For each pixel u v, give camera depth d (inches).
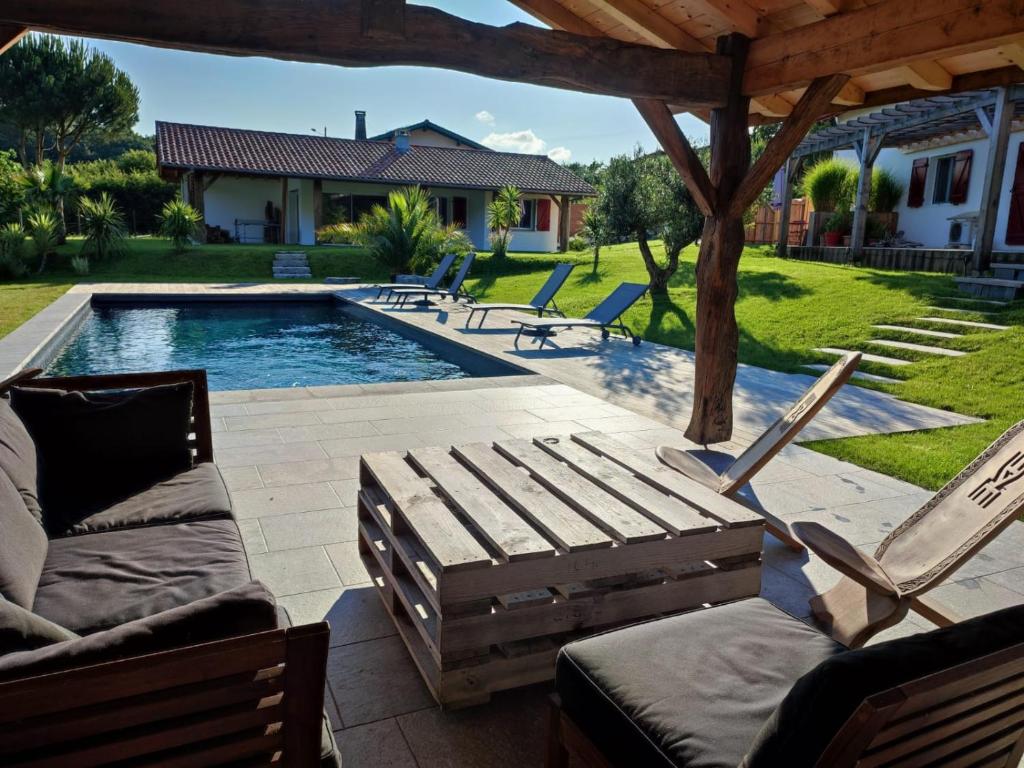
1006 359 277.1
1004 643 45.9
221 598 51.9
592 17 196.4
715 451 197.5
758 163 182.1
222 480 121.9
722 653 67.8
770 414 237.6
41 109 1040.2
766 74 178.4
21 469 98.9
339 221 912.9
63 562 89.6
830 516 149.7
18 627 52.6
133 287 580.1
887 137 548.4
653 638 70.5
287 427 210.7
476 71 158.2
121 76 1122.0
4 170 719.1
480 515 92.7
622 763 60.0
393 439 200.2
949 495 106.2
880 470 179.6
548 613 85.5
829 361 315.3
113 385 129.4
